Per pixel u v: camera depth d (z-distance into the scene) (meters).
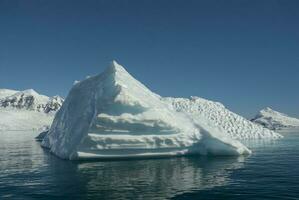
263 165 25.31
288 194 15.91
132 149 28.81
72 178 20.72
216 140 31.28
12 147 48.03
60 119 39.44
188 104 55.12
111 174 21.77
